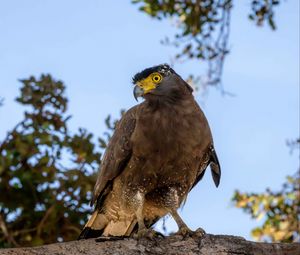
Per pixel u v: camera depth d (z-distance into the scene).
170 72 11.77
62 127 13.97
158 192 11.72
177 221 11.63
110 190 11.95
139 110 11.58
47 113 14.01
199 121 11.39
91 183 13.56
